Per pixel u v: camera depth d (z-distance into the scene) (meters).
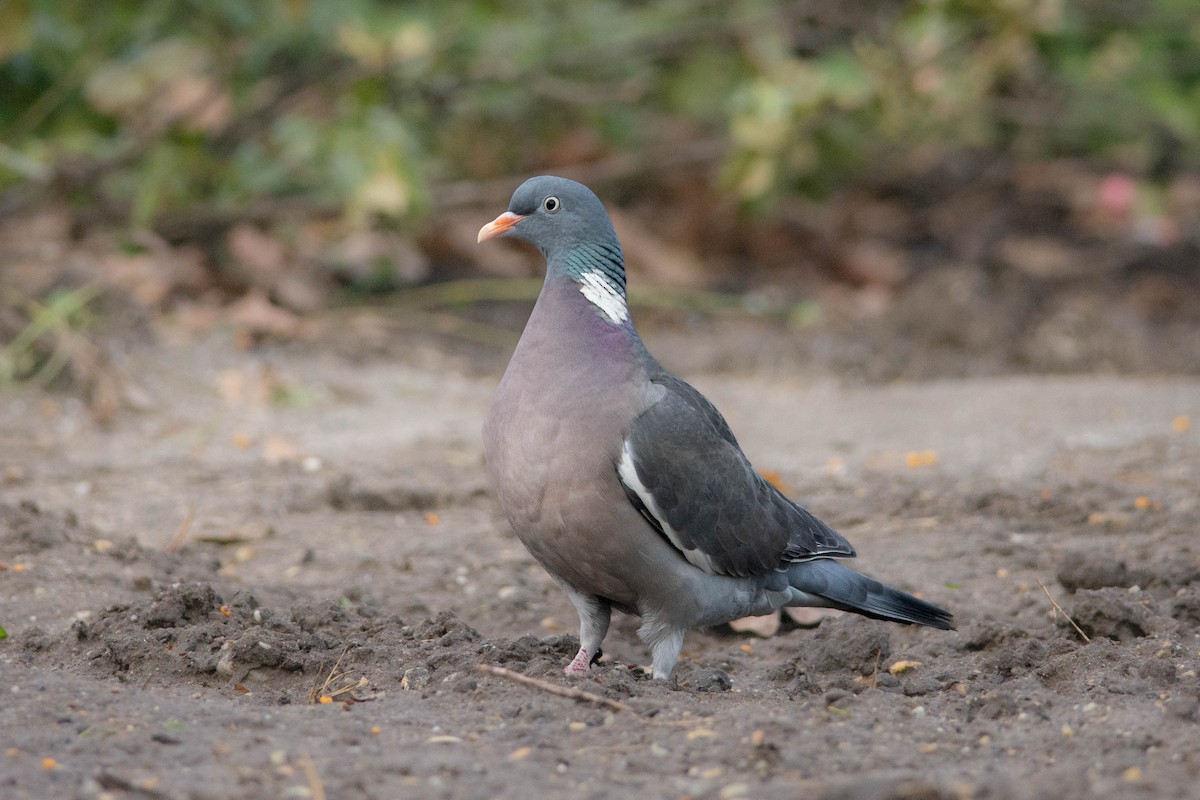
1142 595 8.09
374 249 16.36
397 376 14.16
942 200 21.48
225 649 6.85
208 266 15.80
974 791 5.21
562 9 17.61
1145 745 5.81
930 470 11.34
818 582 7.77
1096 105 19.08
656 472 6.97
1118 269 19.22
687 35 16.98
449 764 5.58
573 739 5.94
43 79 14.99
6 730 5.71
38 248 14.42
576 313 7.19
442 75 16.56
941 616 7.91
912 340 16.41
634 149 18.58
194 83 14.89
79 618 7.72
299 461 11.35
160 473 10.94
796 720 6.22
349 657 7.02
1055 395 13.78
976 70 15.82
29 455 11.19
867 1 17.52
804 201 19.25
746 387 14.88
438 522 10.23
